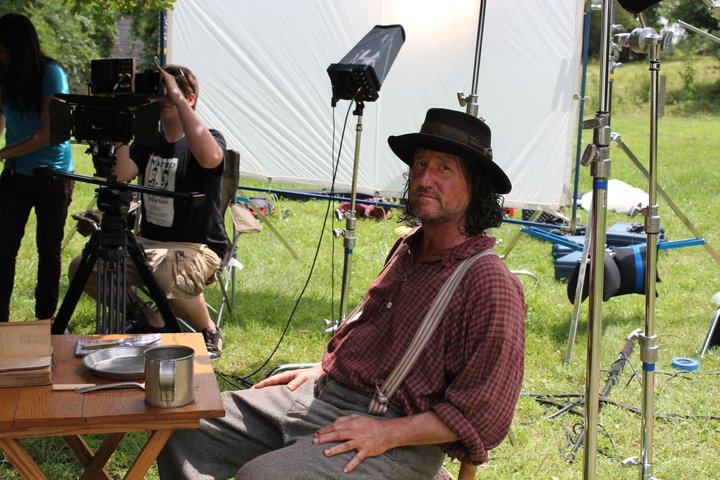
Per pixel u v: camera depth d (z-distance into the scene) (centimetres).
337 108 648
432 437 207
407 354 216
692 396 412
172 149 415
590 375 214
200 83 663
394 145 241
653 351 241
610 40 210
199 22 653
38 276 454
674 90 2536
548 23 578
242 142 671
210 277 423
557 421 379
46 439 329
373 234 784
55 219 444
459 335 213
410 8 611
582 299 483
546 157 600
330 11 633
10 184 436
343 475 201
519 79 592
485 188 227
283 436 224
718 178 1192
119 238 338
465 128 227
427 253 234
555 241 596
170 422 193
